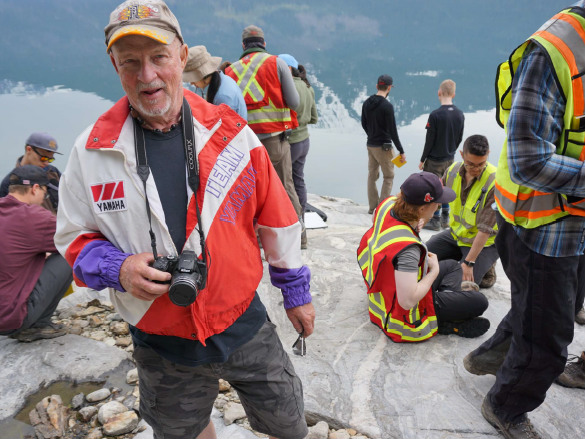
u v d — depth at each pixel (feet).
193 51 12.28
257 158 5.21
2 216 9.71
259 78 13.57
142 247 4.79
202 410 5.81
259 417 6.08
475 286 11.26
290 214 5.62
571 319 6.93
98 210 4.69
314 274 13.52
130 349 10.21
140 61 4.42
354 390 9.04
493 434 8.00
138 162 4.66
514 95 6.02
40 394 8.95
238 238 5.11
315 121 16.49
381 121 21.03
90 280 4.64
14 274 9.70
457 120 20.27
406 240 9.25
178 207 4.81
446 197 9.21
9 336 10.30
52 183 13.28
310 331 5.93
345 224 20.49
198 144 4.83
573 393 8.82
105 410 8.32
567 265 6.68
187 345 5.21
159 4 4.49
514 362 7.39
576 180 5.87
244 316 5.51
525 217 6.79
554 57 5.65
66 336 10.44
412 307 9.59
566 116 5.93
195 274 4.51
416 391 8.98
